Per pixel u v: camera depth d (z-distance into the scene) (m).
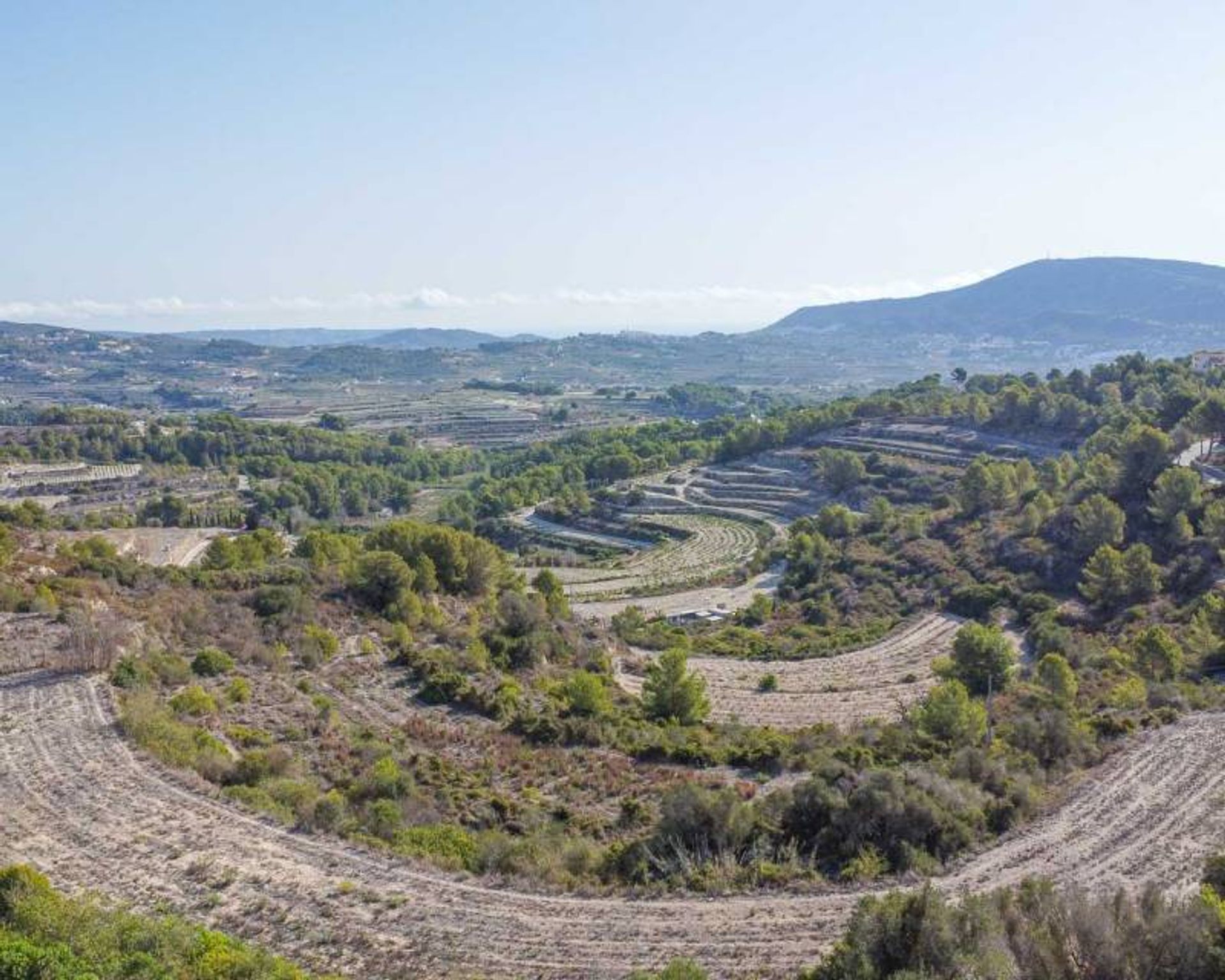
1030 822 40.25
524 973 29.30
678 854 37.25
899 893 29.47
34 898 28.62
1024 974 26.16
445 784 46.56
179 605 71.06
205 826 37.69
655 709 64.69
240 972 26.31
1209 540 92.94
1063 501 117.69
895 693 79.94
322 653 67.06
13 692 50.47
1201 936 26.11
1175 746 47.94
